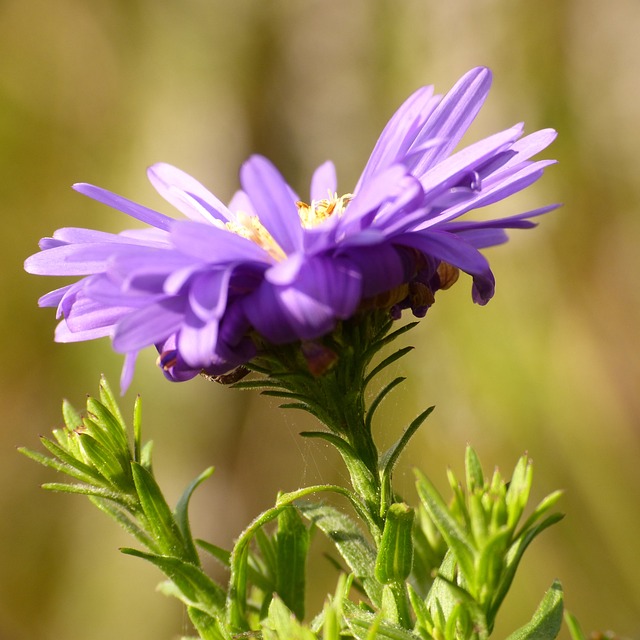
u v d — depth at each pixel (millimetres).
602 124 538
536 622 254
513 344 505
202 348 246
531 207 536
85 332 258
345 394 256
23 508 511
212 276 248
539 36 545
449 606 256
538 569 478
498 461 491
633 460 488
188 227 247
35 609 500
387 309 256
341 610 253
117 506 265
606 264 520
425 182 256
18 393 521
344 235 250
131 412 506
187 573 261
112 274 246
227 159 550
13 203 549
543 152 545
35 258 257
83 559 508
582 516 482
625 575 474
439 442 495
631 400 491
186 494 266
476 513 247
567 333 512
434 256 252
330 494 447
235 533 498
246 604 265
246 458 507
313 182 287
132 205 264
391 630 251
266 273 245
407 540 255
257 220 273
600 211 531
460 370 501
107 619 494
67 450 265
